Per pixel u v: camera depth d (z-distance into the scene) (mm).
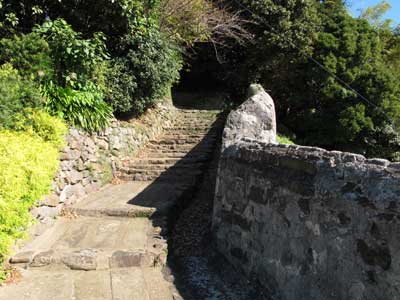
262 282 3041
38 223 4211
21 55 5141
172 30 9477
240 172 3658
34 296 3004
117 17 6922
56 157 4562
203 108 13086
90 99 5812
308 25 11203
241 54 12547
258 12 11172
